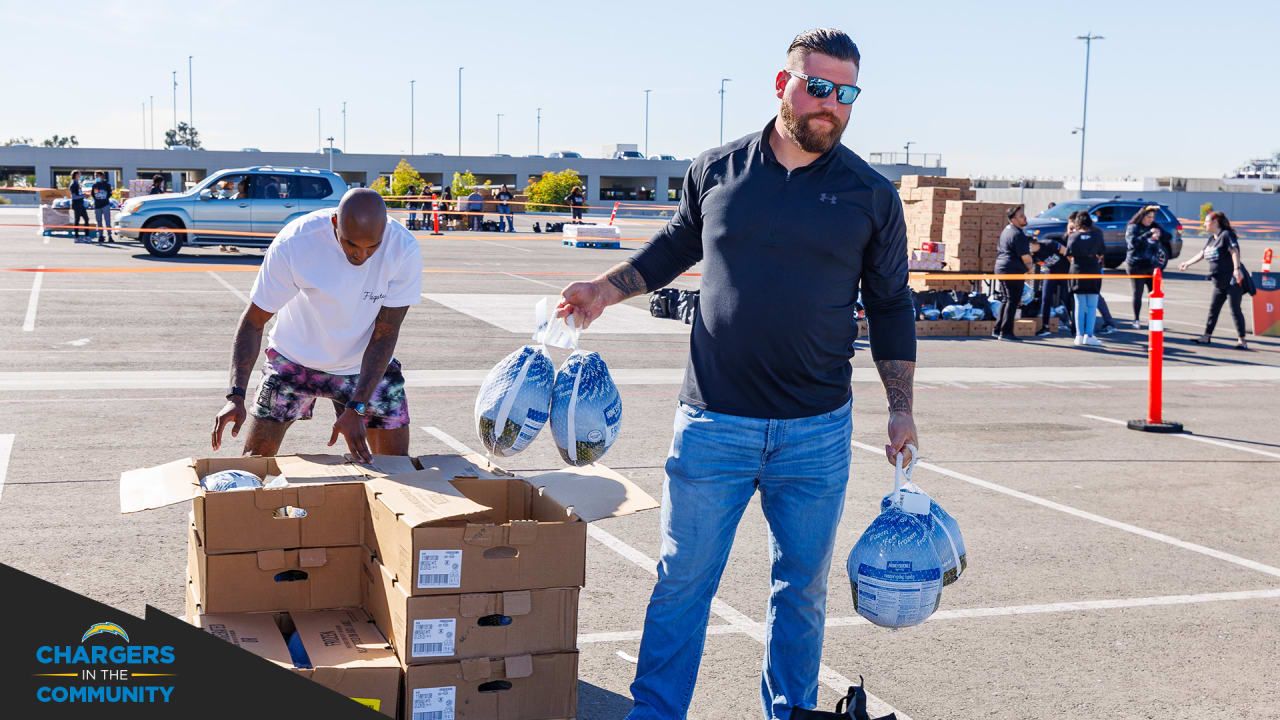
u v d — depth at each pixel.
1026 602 4.97
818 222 3.08
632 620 4.56
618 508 3.36
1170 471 7.68
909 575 3.20
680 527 3.28
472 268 22.55
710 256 3.22
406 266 4.18
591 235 30.67
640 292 3.50
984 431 8.87
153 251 21.75
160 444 7.10
